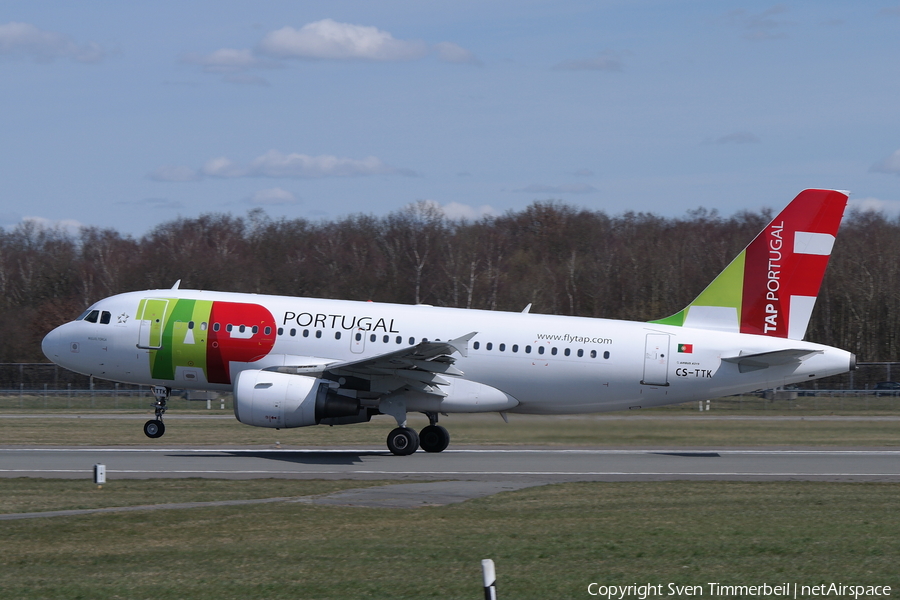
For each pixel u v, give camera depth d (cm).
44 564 5269
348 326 11481
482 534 6159
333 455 11150
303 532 6184
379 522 6575
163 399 12219
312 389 10781
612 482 8838
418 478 8994
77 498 7544
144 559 5388
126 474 9194
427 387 11150
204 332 11581
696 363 11550
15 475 9119
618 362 11506
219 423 16262
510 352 11500
